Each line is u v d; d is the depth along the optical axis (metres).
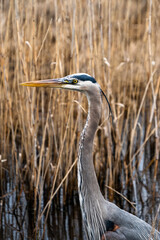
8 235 8.44
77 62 8.51
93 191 6.15
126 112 13.08
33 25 8.27
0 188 9.84
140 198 9.66
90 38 8.54
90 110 6.04
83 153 6.09
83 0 13.25
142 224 6.25
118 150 9.91
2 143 10.28
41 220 8.98
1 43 9.25
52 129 9.80
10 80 13.88
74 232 8.49
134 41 14.99
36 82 6.14
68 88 6.06
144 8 17.58
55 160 10.06
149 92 12.70
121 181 10.03
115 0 11.43
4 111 10.27
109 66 9.12
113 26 11.55
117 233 6.02
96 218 6.17
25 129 9.67
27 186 9.95
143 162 11.27
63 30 9.21
